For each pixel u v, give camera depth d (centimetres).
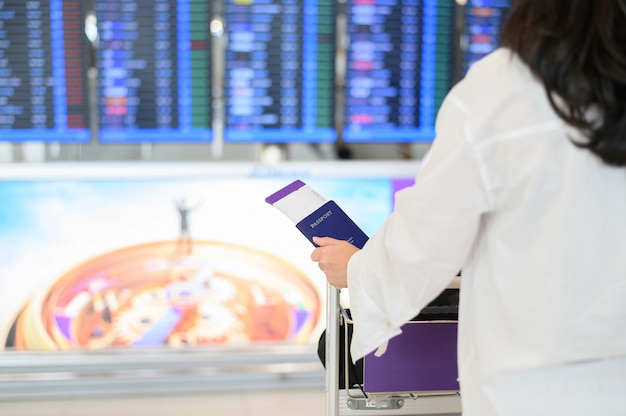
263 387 310
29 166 298
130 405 293
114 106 304
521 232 106
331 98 316
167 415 285
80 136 303
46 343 301
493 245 109
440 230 109
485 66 108
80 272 303
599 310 103
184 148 309
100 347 305
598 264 103
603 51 95
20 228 298
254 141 314
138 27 300
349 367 159
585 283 103
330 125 318
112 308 305
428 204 109
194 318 311
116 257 305
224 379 310
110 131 305
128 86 304
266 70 310
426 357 154
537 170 102
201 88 307
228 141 312
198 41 304
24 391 297
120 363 304
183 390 305
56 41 297
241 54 308
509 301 108
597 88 96
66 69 299
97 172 303
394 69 318
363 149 321
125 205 305
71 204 302
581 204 102
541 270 104
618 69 94
